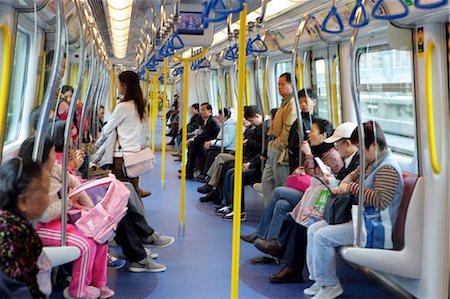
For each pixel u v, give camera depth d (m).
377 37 3.74
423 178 3.11
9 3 2.90
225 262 4.23
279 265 4.15
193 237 5.00
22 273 1.69
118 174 4.56
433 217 3.04
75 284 3.01
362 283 3.79
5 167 1.86
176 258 4.32
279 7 4.67
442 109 2.98
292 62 4.36
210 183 6.64
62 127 3.71
